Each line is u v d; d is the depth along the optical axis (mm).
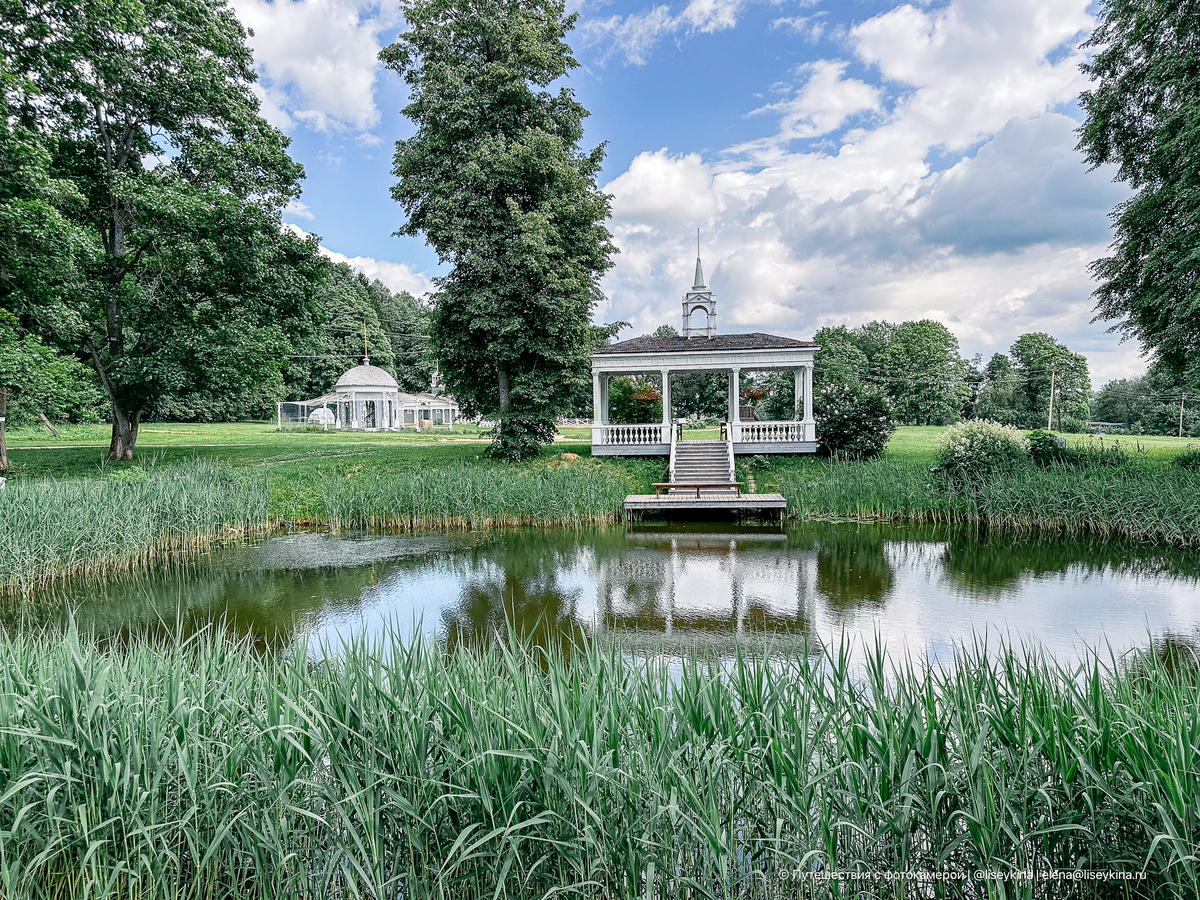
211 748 3426
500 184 21516
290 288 22453
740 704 3697
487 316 21234
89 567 11297
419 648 3990
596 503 16312
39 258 16219
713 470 20203
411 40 22375
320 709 3492
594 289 23484
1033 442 17469
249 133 21891
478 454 24688
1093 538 13297
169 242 20219
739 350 22484
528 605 9250
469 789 3107
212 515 14117
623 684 3873
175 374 20062
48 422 29375
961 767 3115
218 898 3287
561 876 3012
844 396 22812
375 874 2973
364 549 13406
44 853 3004
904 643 7266
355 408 52719
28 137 15750
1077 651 6910
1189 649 6883
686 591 9906
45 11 17797
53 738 3062
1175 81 15727
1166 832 2771
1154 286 17125
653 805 2898
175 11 19734
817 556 12305
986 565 11250
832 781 3213
